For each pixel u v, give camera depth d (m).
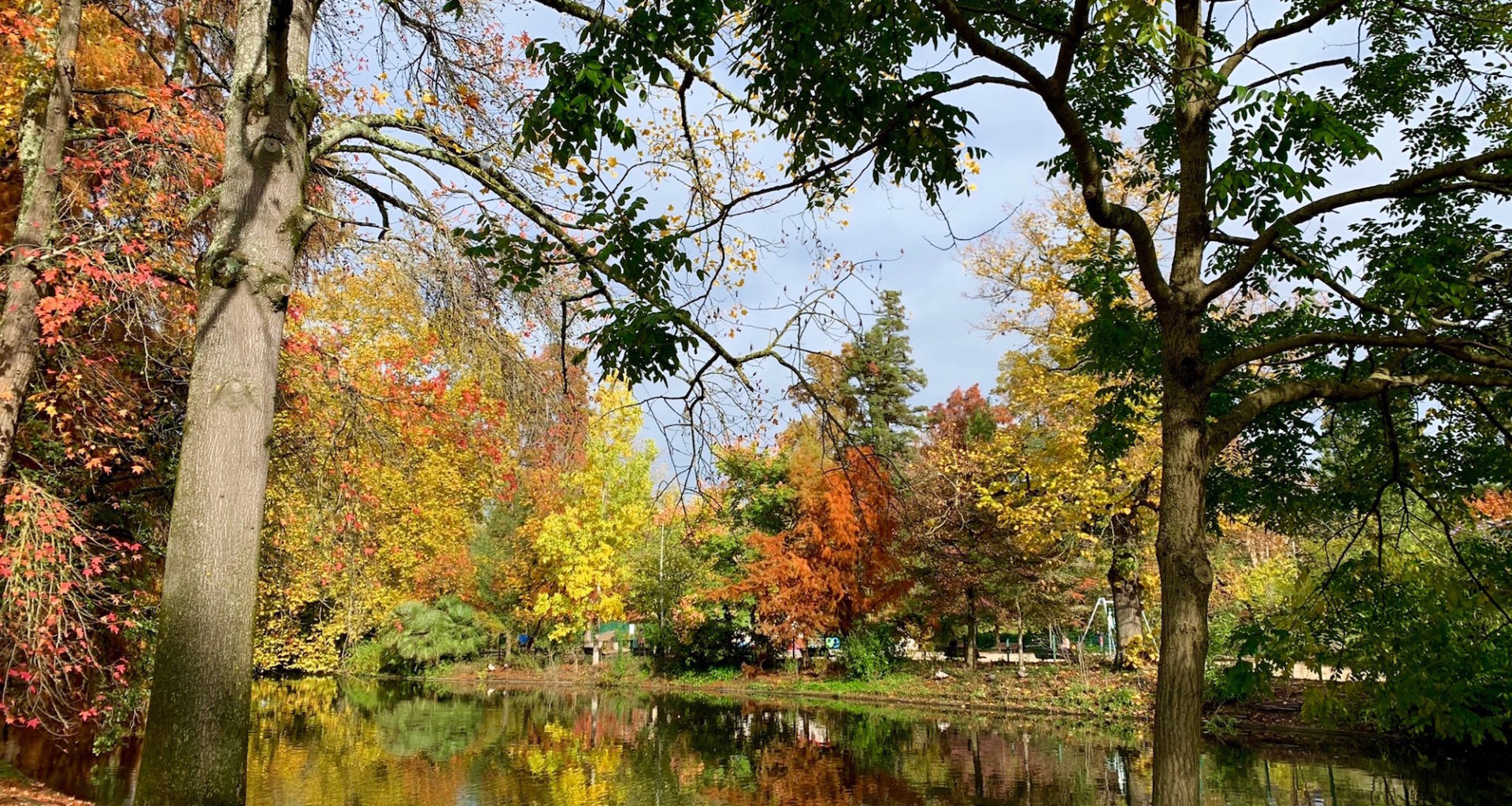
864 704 22.77
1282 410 8.35
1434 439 8.30
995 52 4.75
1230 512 9.24
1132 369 8.77
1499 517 12.12
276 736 16.66
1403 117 7.79
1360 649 9.48
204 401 4.80
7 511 6.96
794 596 24.92
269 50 4.93
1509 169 7.43
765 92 5.44
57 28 7.92
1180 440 5.18
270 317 5.03
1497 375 5.01
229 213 5.03
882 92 5.09
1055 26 6.16
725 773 13.25
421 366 8.42
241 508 4.75
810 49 4.77
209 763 4.41
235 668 4.61
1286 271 8.11
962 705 21.20
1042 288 18.19
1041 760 13.90
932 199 5.57
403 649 32.78
